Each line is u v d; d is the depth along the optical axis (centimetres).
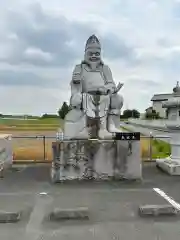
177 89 1341
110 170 1136
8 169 1367
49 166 1446
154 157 1733
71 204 845
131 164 1139
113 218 730
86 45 1443
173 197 920
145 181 1138
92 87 1310
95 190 1005
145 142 2759
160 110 7875
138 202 866
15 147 2475
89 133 1207
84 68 1409
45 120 7844
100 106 1232
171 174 1244
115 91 1313
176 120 1295
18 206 827
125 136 1139
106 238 615
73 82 1376
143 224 690
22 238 616
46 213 767
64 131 1254
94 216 744
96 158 1132
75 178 1121
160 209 749
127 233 640
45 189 1018
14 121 7669
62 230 656
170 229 661
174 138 1319
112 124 1278
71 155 1120
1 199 897
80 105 1260
